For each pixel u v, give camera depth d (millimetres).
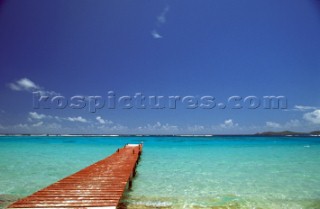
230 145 54594
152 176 14719
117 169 12727
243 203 9328
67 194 7742
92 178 10297
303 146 49938
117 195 7703
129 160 16734
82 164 20094
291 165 19953
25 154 29188
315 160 23609
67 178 10273
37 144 54844
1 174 15133
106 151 35156
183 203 9234
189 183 12727
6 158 24531
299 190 11352
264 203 9352
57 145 51281
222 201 9562
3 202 9289
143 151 35719
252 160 23641
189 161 22719
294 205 9172
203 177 14414
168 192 10867
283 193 10812
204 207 8797
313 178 14141
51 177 14156
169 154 30469
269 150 38250
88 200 7188
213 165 19750
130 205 8906
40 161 22031
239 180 13570
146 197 10008
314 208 8805
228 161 22734
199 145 54781
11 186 11883
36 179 13562
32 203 6820
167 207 8742
